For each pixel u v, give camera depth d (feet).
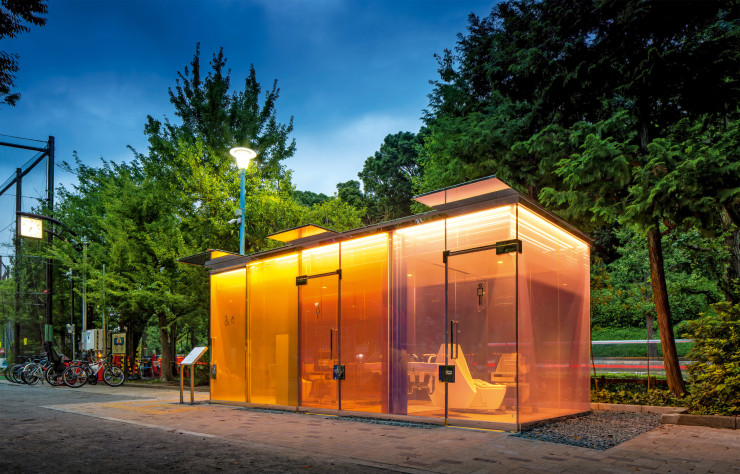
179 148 57.77
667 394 32.17
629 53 35.14
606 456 18.86
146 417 31.30
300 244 34.83
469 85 51.62
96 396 47.67
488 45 49.11
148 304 60.13
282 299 35.68
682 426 25.09
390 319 29.30
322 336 32.73
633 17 32.86
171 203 58.70
